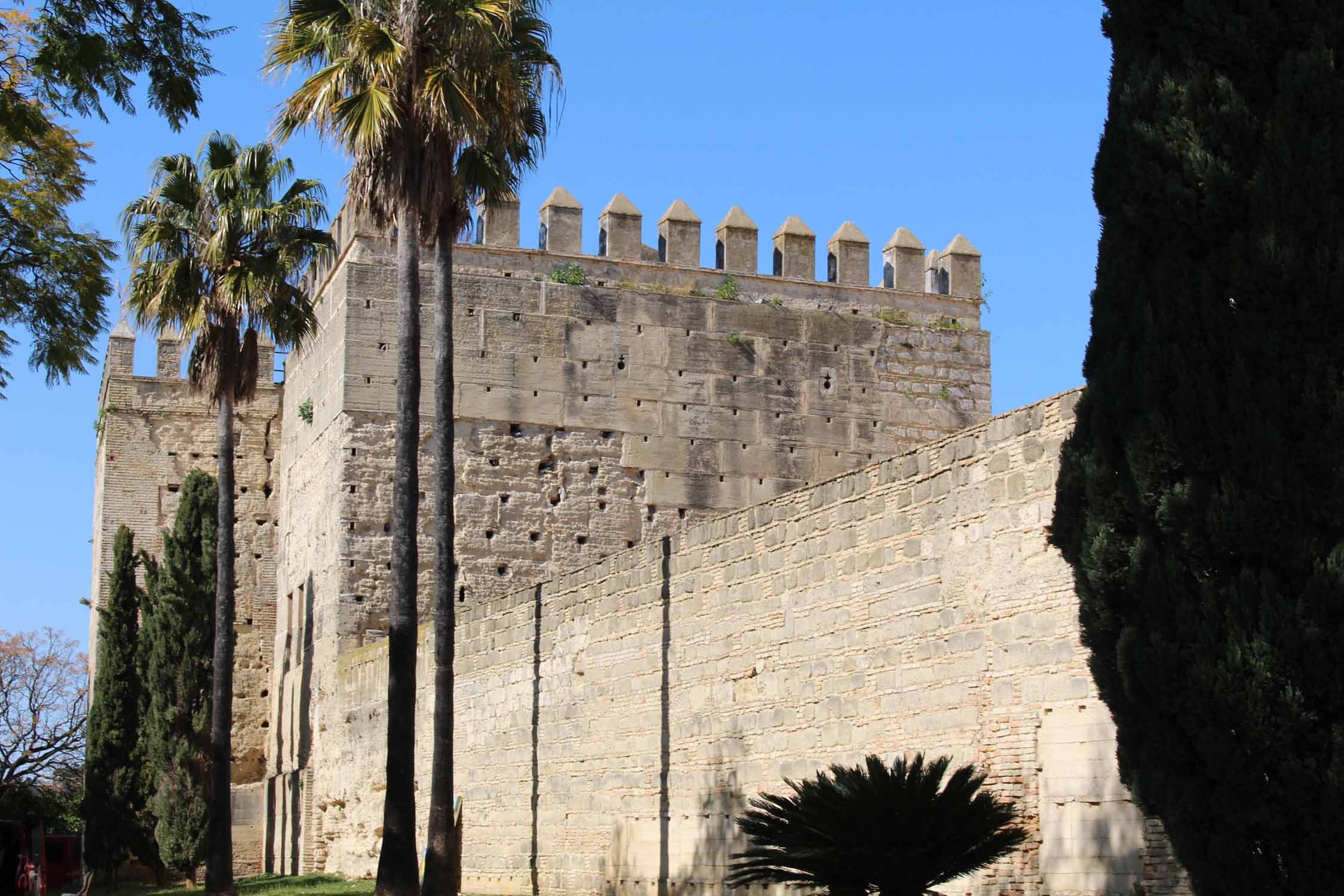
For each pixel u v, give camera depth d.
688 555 28.38
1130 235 15.74
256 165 39.19
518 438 46.72
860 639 23.44
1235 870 14.29
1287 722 14.01
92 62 21.36
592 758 31.42
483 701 36.88
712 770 27.00
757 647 26.02
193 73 21.78
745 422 48.25
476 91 29.02
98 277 24.41
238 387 38.69
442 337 30.70
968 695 21.12
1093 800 18.88
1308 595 14.09
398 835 27.31
